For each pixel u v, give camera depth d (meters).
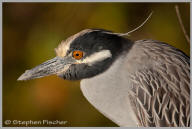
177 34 11.94
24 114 12.14
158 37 12.04
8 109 12.20
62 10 12.54
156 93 7.29
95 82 7.84
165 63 7.54
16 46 12.59
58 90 12.15
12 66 12.46
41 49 12.23
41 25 12.66
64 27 12.41
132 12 12.14
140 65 7.55
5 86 12.34
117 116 7.87
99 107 8.04
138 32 12.14
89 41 7.55
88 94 8.06
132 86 7.48
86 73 7.77
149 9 12.18
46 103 12.15
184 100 7.23
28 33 12.73
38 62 12.12
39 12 12.77
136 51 7.77
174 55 7.72
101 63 7.61
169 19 12.12
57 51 8.05
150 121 7.25
